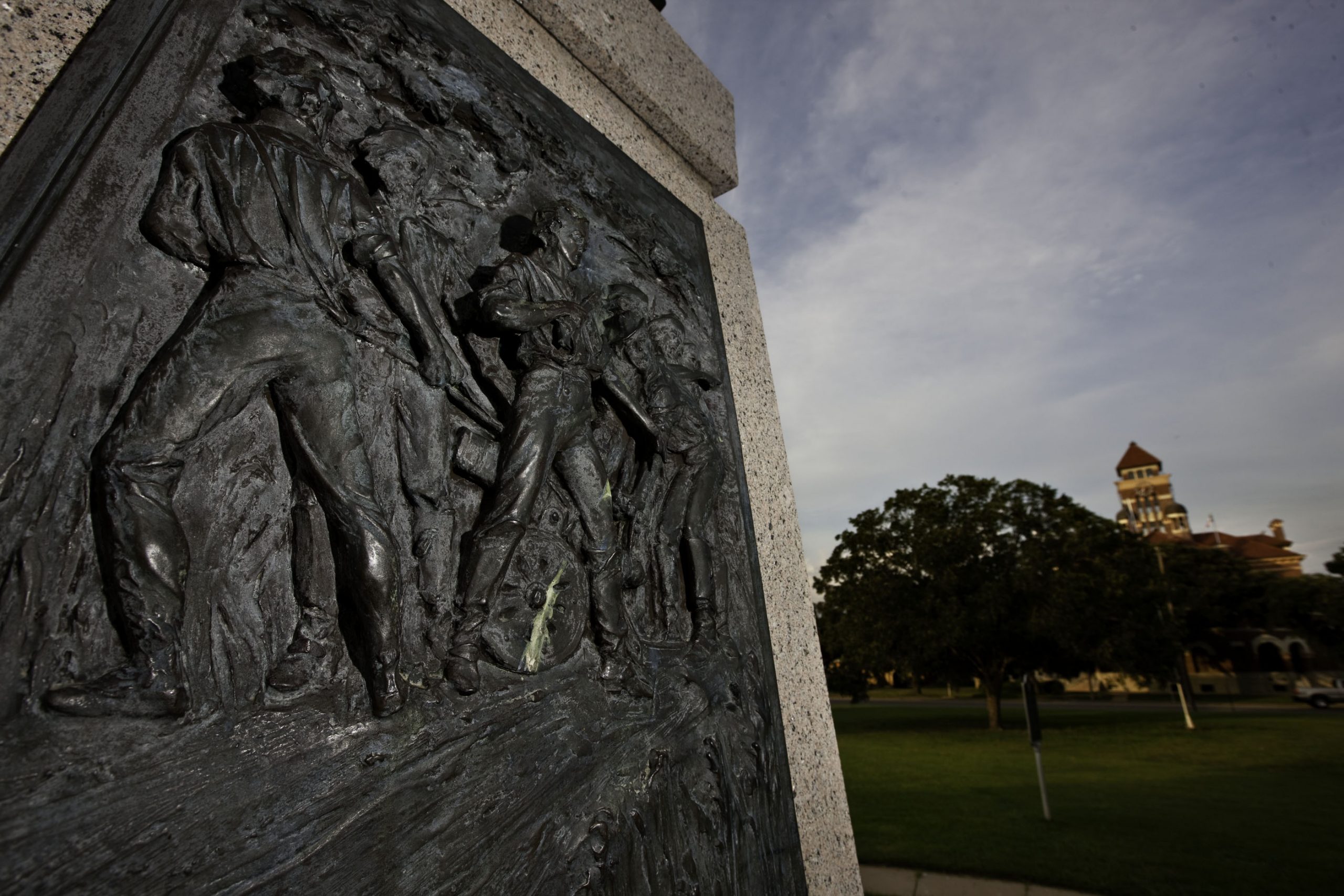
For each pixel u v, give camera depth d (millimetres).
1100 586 17781
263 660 806
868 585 19375
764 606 1826
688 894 1263
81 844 628
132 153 840
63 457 706
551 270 1370
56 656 662
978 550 18203
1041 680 35688
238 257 880
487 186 1375
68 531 696
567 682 1183
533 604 1159
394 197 1128
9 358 689
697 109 2377
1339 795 9133
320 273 963
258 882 729
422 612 992
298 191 965
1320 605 33469
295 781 788
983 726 19391
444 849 911
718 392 1953
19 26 839
